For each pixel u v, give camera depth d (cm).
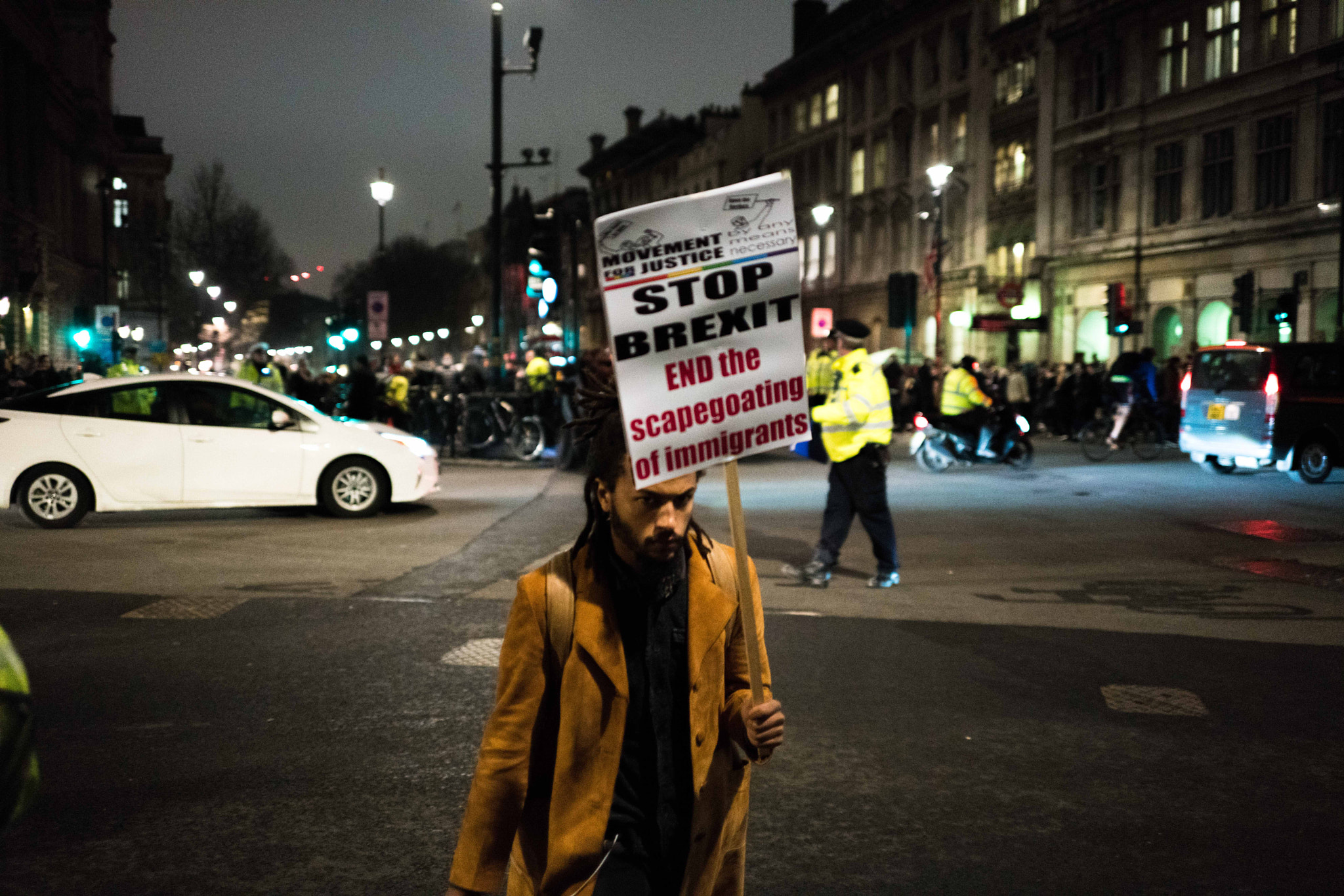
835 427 841
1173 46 3297
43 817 410
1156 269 3338
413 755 475
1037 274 3847
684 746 211
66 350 5972
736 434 211
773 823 411
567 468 1806
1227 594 834
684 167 6988
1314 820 417
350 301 3597
